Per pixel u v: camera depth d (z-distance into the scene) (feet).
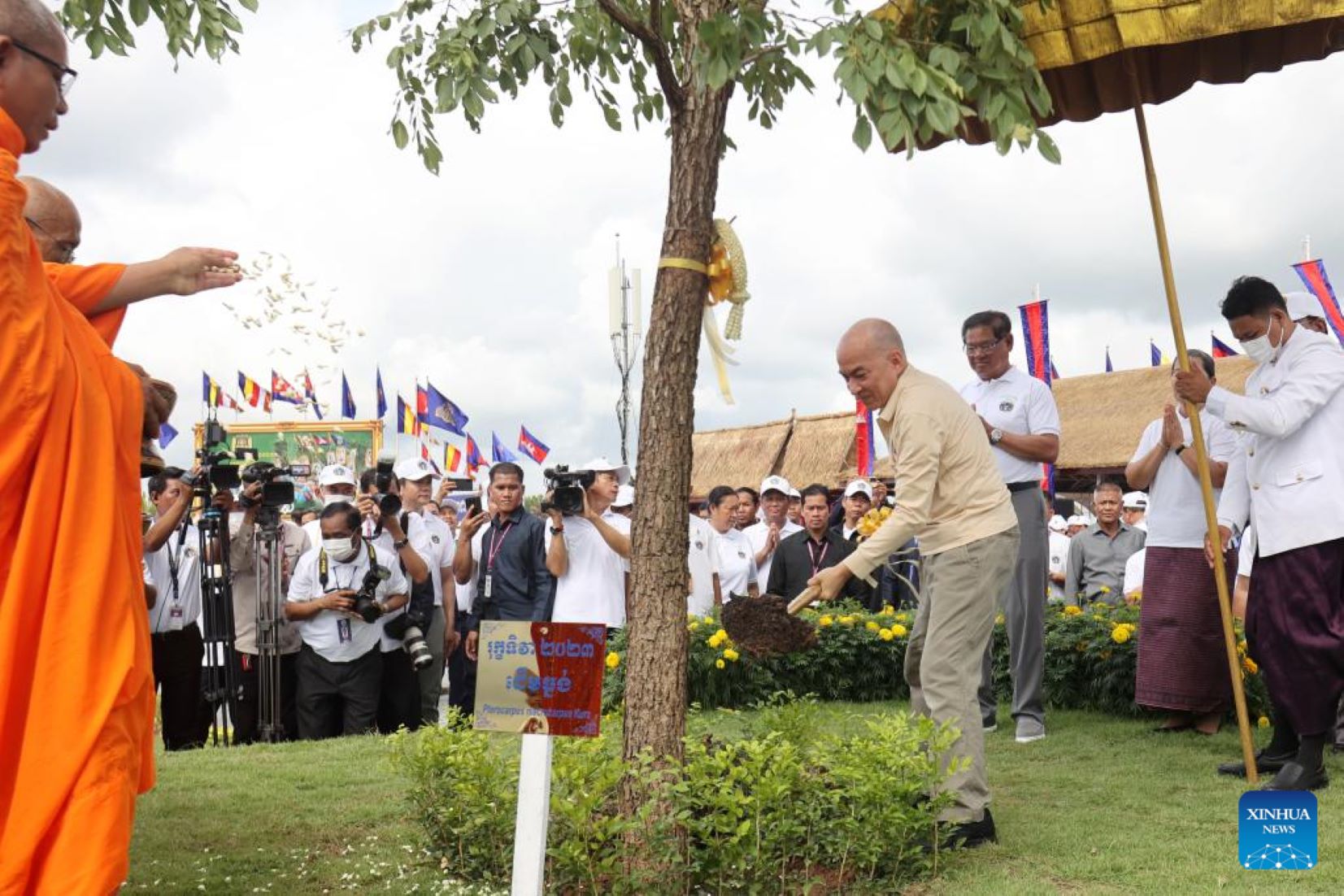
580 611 28.12
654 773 14.07
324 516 29.58
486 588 30.25
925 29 16.24
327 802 19.80
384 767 17.79
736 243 15.52
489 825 15.70
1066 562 35.91
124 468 10.87
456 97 17.98
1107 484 34.58
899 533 15.96
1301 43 19.31
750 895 14.08
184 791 20.70
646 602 15.21
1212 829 16.89
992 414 24.76
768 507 38.19
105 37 18.42
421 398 78.48
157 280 11.82
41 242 12.05
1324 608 18.26
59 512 10.05
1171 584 23.95
